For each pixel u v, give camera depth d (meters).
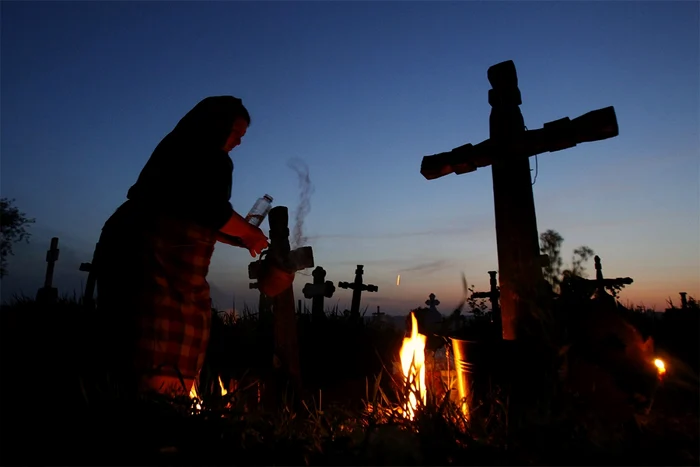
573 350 2.71
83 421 2.27
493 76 3.35
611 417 2.53
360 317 6.27
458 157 3.41
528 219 3.12
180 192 2.94
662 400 2.64
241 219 3.20
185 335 2.90
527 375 2.71
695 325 3.88
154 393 2.45
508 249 3.12
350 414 2.89
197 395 2.82
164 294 2.85
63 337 3.59
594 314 2.81
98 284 2.97
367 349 5.10
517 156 3.21
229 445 2.30
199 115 3.12
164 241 2.90
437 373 3.64
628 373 2.57
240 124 3.18
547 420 2.31
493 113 3.32
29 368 3.00
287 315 3.57
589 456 2.15
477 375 2.86
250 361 4.53
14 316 4.43
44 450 2.14
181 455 2.18
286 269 3.30
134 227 2.93
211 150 3.04
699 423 2.34
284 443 2.39
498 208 3.21
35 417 2.34
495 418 2.66
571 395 2.53
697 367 2.86
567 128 3.05
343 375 4.47
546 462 2.16
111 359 2.75
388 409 2.94
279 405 3.39
